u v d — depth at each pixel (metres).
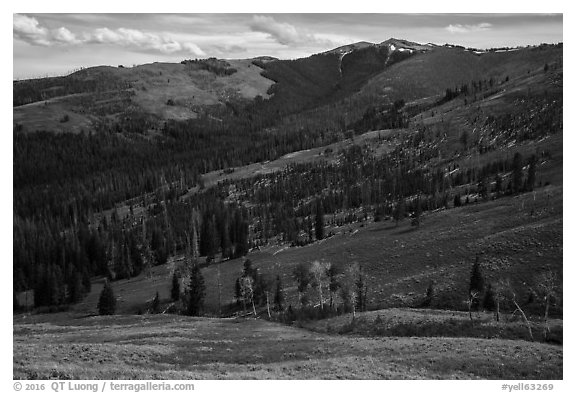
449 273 96.12
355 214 194.25
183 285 130.75
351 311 87.88
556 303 76.06
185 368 50.03
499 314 76.00
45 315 121.25
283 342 65.56
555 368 48.38
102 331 78.88
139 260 169.25
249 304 108.56
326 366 49.91
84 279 148.00
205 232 181.12
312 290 105.38
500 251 98.50
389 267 109.62
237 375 45.50
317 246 150.00
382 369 48.53
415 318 73.69
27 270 155.12
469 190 178.00
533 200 129.88
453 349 54.94
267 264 137.12
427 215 151.50
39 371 43.44
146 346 59.16
